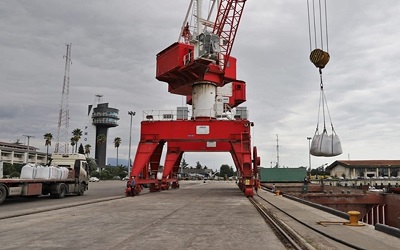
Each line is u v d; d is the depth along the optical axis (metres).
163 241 10.08
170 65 36.22
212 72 36.22
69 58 91.75
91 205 22.02
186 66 34.28
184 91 40.78
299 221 14.44
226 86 43.22
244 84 45.19
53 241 9.99
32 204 22.20
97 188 47.44
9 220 14.61
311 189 52.69
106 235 11.05
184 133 33.69
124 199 27.62
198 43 33.16
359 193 36.47
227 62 36.75
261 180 73.31
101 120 149.75
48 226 12.94
